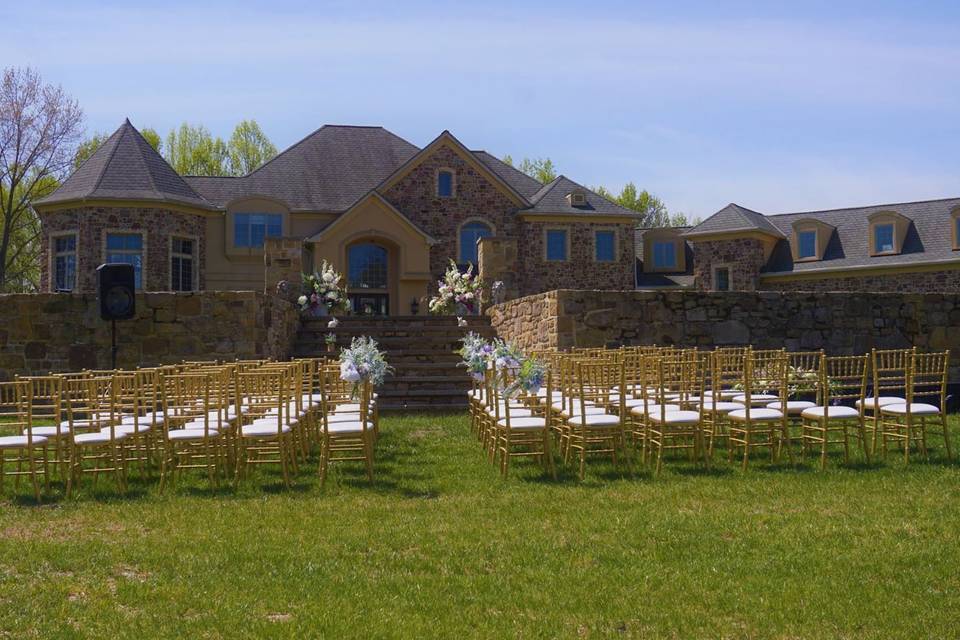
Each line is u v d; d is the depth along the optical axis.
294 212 27.77
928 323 14.31
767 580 4.82
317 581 4.84
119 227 24.66
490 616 4.33
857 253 32.22
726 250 33.31
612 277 29.94
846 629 4.15
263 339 13.93
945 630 4.12
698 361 9.59
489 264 19.08
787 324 13.75
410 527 6.01
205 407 7.53
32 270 39.75
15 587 4.74
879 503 6.63
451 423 11.66
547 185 31.50
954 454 8.85
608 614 4.34
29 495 7.30
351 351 7.84
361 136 32.00
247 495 7.25
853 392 13.62
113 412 7.40
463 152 29.12
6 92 33.84
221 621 4.23
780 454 8.92
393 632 4.10
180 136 45.16
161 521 6.29
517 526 6.03
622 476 7.88
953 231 30.44
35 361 13.38
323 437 7.73
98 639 4.02
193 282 26.09
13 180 34.19
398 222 27.44
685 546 5.50
